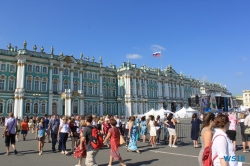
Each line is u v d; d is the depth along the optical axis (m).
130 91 77.19
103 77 76.12
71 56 65.88
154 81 89.25
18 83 55.09
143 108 81.69
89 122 11.37
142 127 21.83
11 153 15.95
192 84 109.50
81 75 68.38
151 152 16.16
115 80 80.25
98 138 11.05
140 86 81.81
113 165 12.27
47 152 16.39
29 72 57.38
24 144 20.81
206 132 6.89
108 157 14.52
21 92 54.50
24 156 14.83
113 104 78.12
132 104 77.62
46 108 59.38
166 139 22.64
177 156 14.48
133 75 79.88
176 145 19.39
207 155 5.77
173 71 98.75
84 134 11.02
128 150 16.67
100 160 13.57
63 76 63.88
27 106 55.88
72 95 63.00
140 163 12.62
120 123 23.12
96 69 73.31
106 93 76.50
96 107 71.75
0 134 30.14
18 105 54.22
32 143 21.53
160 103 88.69
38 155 15.18
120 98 77.19
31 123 32.62
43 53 60.91
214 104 45.66
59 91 62.25
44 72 60.25
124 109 77.75
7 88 54.50
